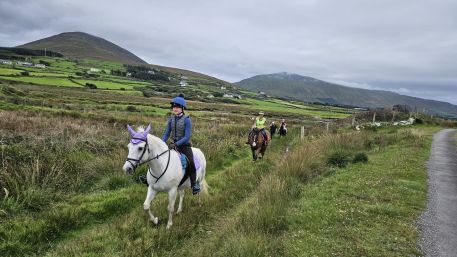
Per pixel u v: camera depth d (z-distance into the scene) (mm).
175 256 6387
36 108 28500
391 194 9867
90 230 7309
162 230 7016
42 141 11117
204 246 6699
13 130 14125
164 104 63031
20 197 7812
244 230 6957
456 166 14797
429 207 9016
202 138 18062
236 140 20109
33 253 6176
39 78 96312
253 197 9680
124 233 6871
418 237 7141
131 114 35031
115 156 11328
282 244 6656
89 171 10156
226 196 9617
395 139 22297
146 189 9664
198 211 8430
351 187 10562
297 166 11914
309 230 7379
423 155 16984
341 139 19438
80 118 25062
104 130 16172
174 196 7355
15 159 9383
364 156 14812
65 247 6285
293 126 38781
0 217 7094
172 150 7441
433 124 45219
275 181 9852
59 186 8906
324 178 11789
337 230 7348
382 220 7965
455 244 6898
